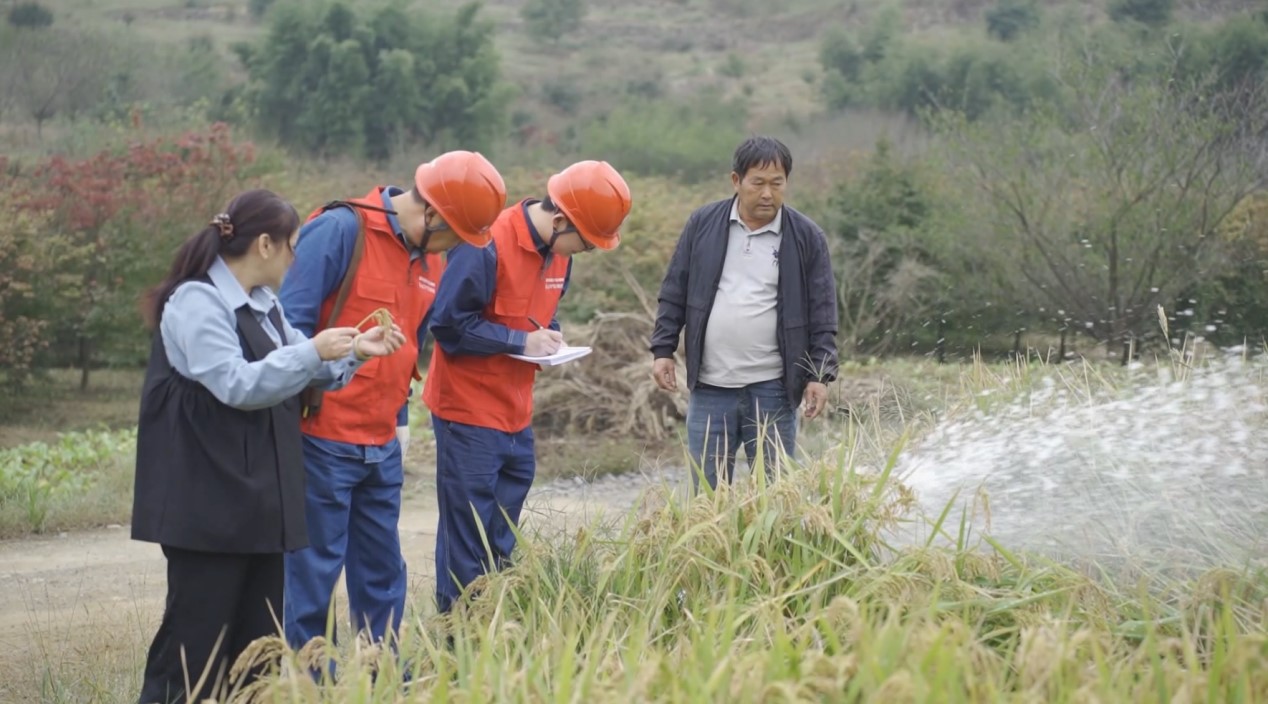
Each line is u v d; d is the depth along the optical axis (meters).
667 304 5.87
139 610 6.25
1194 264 14.22
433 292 4.73
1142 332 13.63
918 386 6.31
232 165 16.91
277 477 3.89
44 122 27.80
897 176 17.16
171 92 33.56
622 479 9.90
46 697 4.74
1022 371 6.22
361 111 33.88
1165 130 15.04
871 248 15.67
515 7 61.19
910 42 41.59
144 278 15.66
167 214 15.96
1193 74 16.86
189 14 50.38
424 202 4.51
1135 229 14.54
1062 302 14.58
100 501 9.31
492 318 4.96
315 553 4.46
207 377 3.72
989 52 34.66
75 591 6.83
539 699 3.15
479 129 35.44
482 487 4.97
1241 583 3.84
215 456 3.79
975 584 4.04
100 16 44.72
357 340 3.83
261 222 3.87
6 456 11.16
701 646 3.28
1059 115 16.64
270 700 3.44
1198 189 14.85
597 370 12.29
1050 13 37.28
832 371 5.61
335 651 3.65
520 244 4.93
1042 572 3.98
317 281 4.38
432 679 3.58
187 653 3.87
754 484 4.50
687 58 55.78
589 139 37.44
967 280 15.45
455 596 4.97
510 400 4.99
